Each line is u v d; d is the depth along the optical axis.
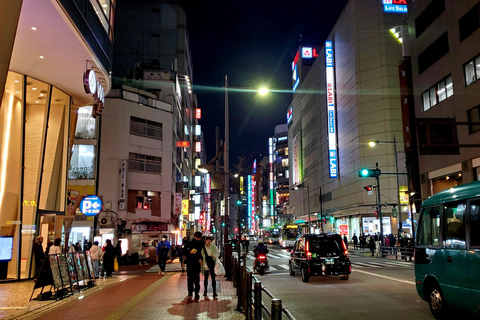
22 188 17.55
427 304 9.94
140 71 45.38
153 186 37.12
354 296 11.45
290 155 96.56
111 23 19.92
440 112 30.91
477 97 26.38
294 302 10.78
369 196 51.72
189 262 10.92
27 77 18.03
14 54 15.84
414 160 38.12
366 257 31.33
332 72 64.06
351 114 56.19
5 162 17.66
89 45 15.68
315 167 73.94
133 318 8.30
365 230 51.25
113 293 12.36
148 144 37.22
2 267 16.31
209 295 11.70
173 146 41.81
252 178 143.12
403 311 9.15
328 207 66.38
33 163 19.28
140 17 62.28
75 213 31.98
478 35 26.28
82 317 8.46
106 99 35.06
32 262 17.42
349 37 57.16
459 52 28.36
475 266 7.09
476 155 26.56
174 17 62.97
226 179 20.84
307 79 79.38
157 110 38.53
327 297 11.44
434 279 8.49
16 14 8.63
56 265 11.47
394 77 52.38
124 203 33.62
